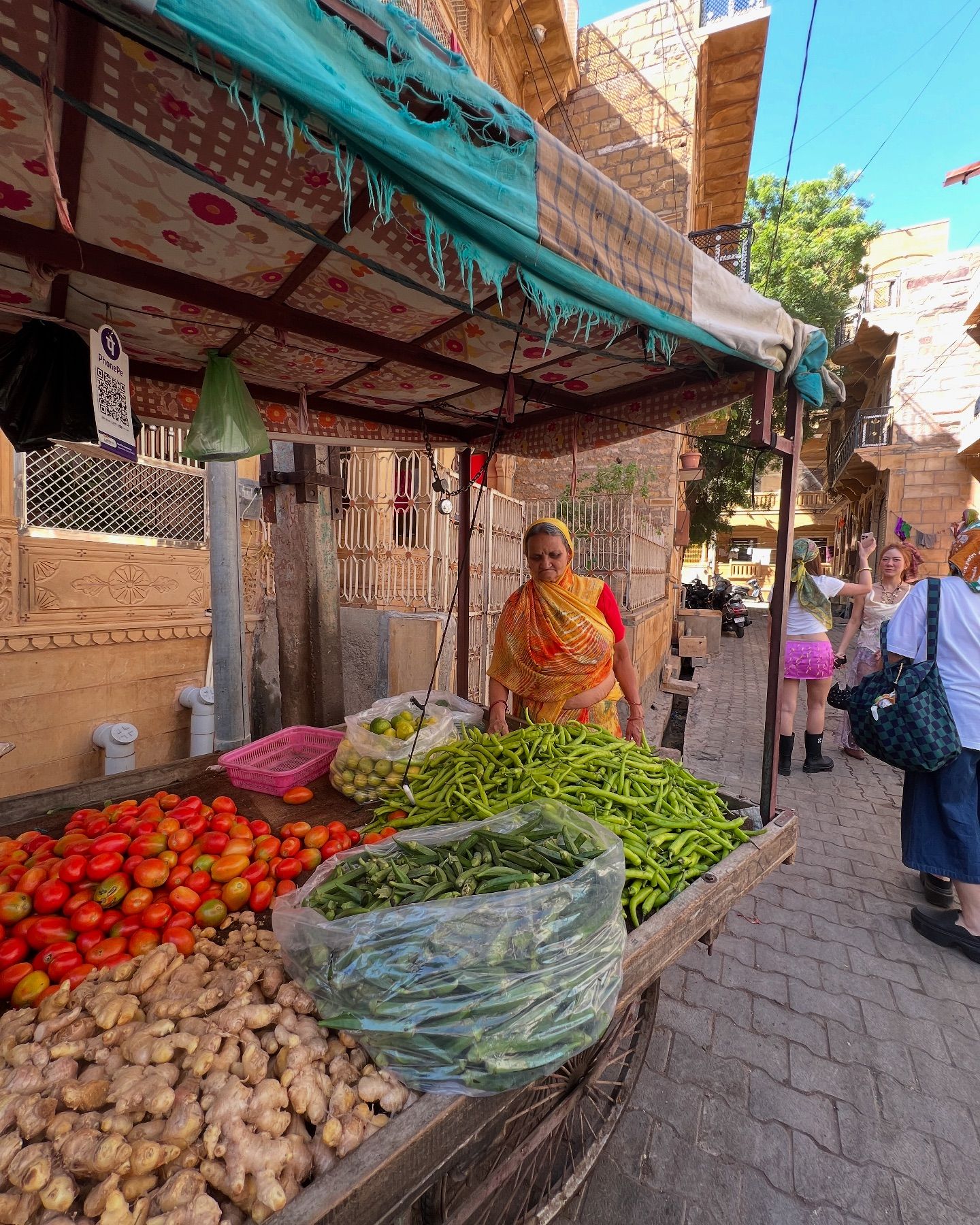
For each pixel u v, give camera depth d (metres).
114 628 4.37
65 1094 0.95
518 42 7.96
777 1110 2.02
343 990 1.15
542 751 2.17
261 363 2.39
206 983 1.26
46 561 3.93
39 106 0.98
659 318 1.60
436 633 5.41
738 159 11.09
